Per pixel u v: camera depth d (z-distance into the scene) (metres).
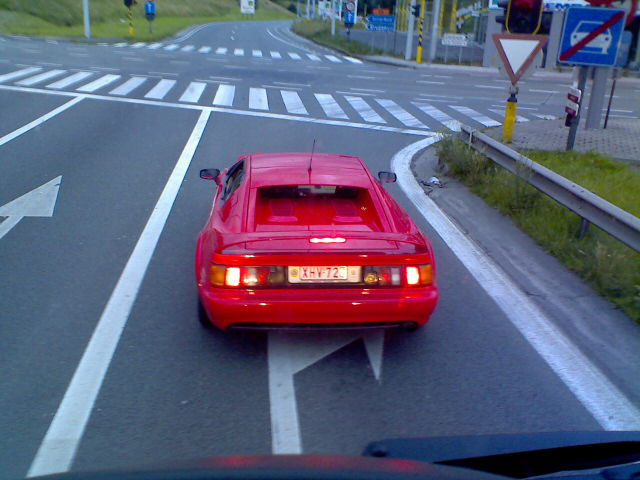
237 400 4.29
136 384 4.45
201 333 5.23
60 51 31.42
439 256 7.31
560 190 7.74
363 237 4.55
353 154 13.10
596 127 16.02
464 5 48.78
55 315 5.50
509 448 3.05
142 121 15.61
